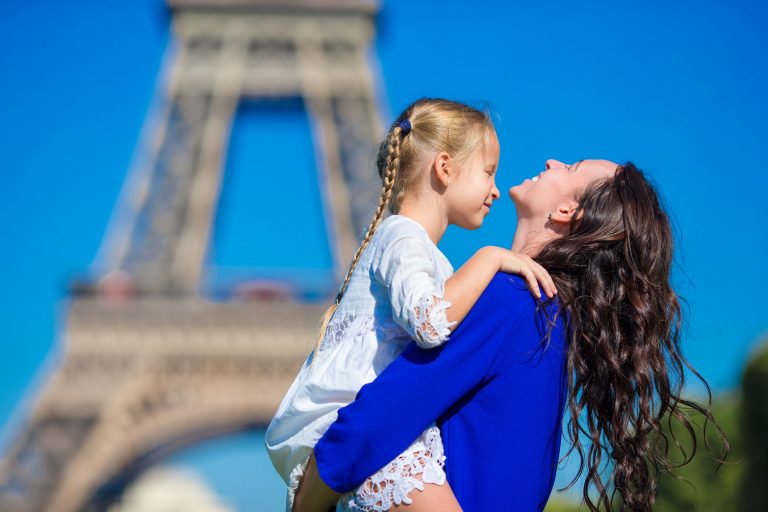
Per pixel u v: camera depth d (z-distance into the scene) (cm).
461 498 734
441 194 832
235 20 8919
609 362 788
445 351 743
